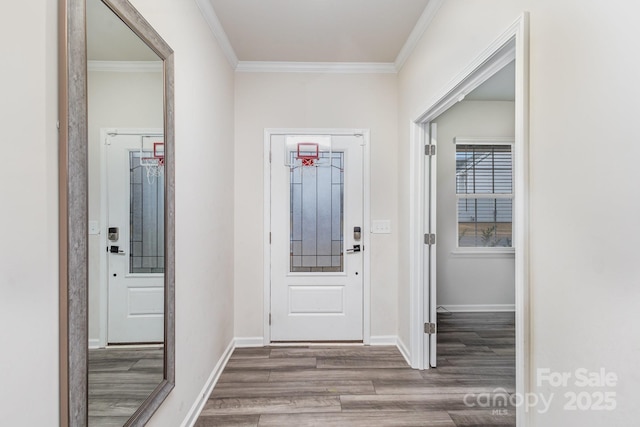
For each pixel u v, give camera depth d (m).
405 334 2.68
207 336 2.08
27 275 0.75
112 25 1.05
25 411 0.75
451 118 3.84
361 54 2.73
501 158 3.91
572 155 0.96
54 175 0.82
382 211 2.93
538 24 1.09
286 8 2.10
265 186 2.91
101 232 1.01
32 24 0.76
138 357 1.24
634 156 0.78
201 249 1.96
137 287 1.23
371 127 2.93
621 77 0.81
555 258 1.03
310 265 2.94
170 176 1.47
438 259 3.86
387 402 2.03
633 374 0.80
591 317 0.90
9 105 0.70
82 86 0.90
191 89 1.80
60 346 0.84
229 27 2.32
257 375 2.36
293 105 2.91
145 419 1.24
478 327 3.38
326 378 2.32
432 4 2.01
